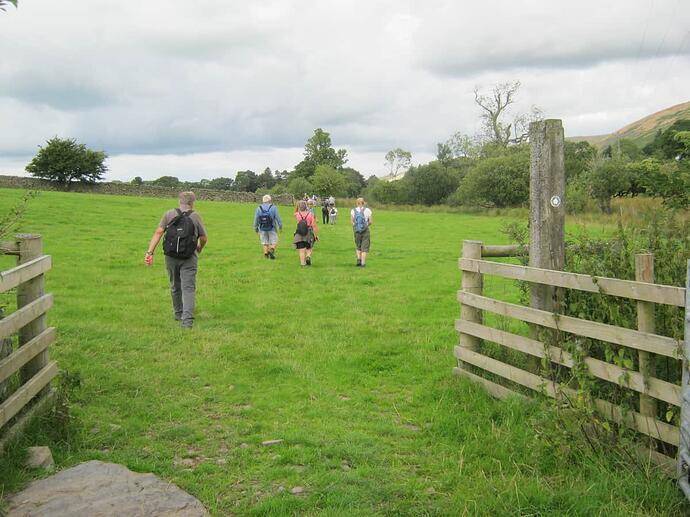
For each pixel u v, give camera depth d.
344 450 4.97
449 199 65.88
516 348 5.82
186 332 9.16
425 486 4.41
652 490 4.02
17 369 4.69
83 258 16.64
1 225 5.41
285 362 7.73
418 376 7.31
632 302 4.95
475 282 6.81
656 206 5.80
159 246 19.92
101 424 5.45
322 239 26.25
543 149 5.79
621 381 4.54
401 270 16.91
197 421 5.68
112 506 3.83
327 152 129.00
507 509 3.95
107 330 8.95
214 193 64.25
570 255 5.95
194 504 3.94
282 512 3.95
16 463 4.28
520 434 5.12
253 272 15.71
